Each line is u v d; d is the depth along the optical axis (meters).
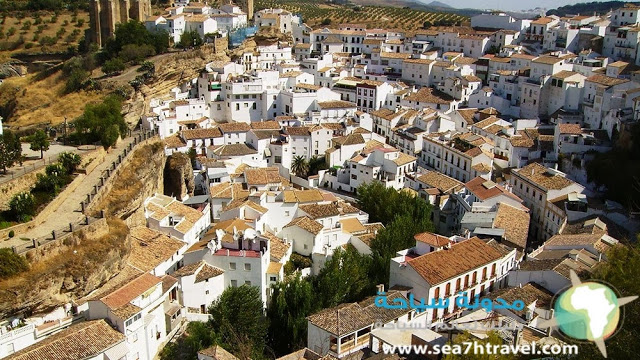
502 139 143.38
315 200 114.75
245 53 198.50
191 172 132.38
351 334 71.88
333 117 167.50
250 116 172.75
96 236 83.38
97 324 68.50
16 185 88.94
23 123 168.88
